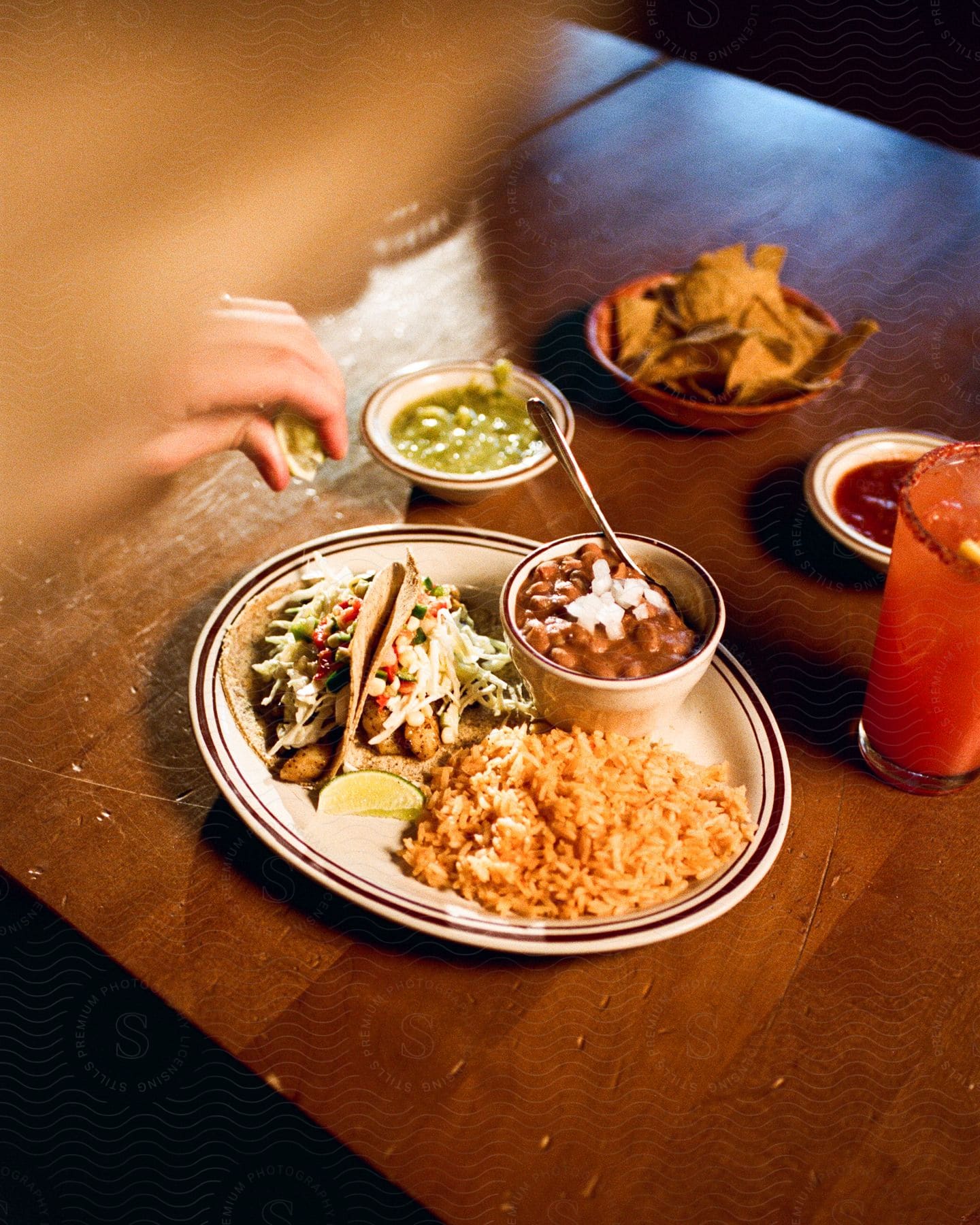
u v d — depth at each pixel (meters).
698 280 0.82
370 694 0.65
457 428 0.82
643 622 0.63
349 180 1.03
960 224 1.03
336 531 0.77
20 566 0.75
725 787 0.62
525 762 0.61
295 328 0.80
